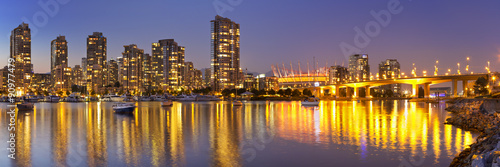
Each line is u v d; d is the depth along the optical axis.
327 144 39.41
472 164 24.50
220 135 47.41
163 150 36.53
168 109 124.56
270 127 56.97
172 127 57.78
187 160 32.09
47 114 96.69
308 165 30.33
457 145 38.06
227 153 35.06
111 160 32.12
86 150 36.75
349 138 43.56
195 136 46.44
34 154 35.09
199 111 108.81
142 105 172.12
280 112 100.50
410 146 37.62
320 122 65.31
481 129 49.59
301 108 127.44
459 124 57.16
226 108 131.12
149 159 32.50
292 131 51.22
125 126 59.88
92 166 30.17
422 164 29.95
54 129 55.88
